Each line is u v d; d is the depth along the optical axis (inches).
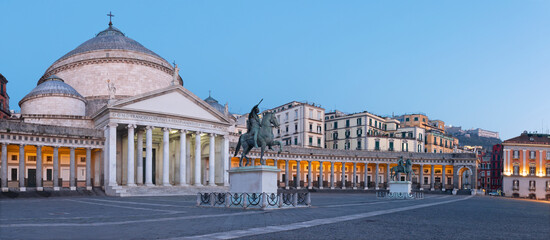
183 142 2650.1
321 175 3855.8
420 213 1134.4
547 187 4463.6
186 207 1274.6
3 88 3627.0
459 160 4232.3
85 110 2987.2
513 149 4557.1
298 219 885.8
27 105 2883.9
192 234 643.5
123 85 3139.8
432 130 5659.5
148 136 2490.2
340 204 1535.4
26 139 2210.9
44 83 2920.8
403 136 5359.3
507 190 4503.0
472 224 853.8
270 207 1152.8
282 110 5157.5
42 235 632.4
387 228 748.6
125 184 2662.4
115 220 865.5
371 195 2935.5
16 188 2151.8
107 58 3122.5
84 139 2410.2
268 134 1227.9
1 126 2119.8
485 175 6033.5
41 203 1534.2
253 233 654.5
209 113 2819.9
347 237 624.1
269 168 1189.1
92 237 611.5
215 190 2674.7
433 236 651.5
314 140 4835.1
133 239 591.5
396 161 4234.7
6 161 2139.5
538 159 4534.9
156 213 1043.9
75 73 3171.8
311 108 4859.7
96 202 1596.9
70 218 917.2
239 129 4753.9
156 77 3312.0
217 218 899.4
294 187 3784.5
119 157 2667.3
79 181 2561.5
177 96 2652.6
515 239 634.2
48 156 2669.8
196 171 2719.0
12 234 643.5
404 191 2261.3
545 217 1122.7
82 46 3351.4
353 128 5108.3
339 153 3991.1
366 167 4126.5
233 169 1255.5
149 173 2465.6
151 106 2519.7
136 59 3174.2
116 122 2388.0
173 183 2930.6
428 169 4680.1
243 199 1143.6
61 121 2625.5
